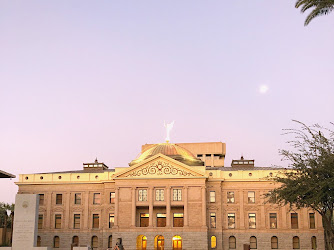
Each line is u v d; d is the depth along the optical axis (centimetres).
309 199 5019
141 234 9825
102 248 10306
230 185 10512
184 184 10056
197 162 11531
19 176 10906
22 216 4556
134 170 10212
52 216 10681
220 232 10100
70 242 10488
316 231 10031
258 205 10325
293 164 5294
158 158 10212
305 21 5081
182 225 10144
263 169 11394
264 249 10081
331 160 4950
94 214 10650
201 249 9650
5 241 7244
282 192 5419
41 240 10550
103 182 10594
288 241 10075
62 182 10788
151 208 9956
